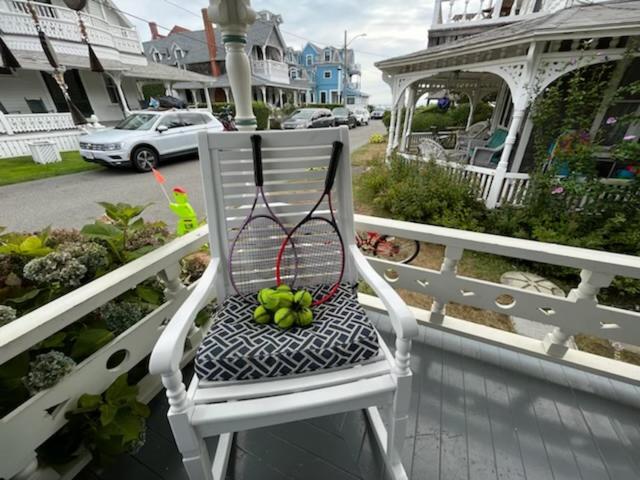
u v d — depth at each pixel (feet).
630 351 6.57
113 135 18.43
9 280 3.37
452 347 5.17
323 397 2.75
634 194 9.14
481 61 12.32
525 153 12.87
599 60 9.25
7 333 2.47
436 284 5.14
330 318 3.43
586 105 10.04
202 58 53.01
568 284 8.93
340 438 3.81
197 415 2.57
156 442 3.78
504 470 3.47
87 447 3.29
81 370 3.14
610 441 3.75
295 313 3.29
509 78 10.95
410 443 3.74
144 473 3.46
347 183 4.23
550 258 4.00
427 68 15.52
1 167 19.39
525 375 4.62
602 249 9.25
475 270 9.58
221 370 2.83
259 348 2.96
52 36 23.77
